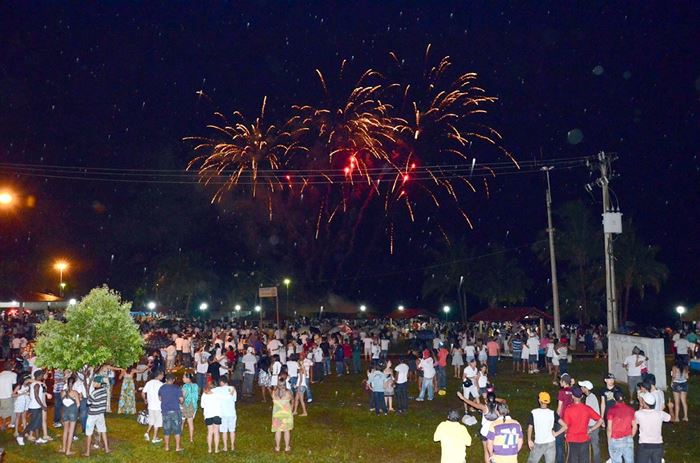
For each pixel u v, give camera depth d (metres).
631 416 12.20
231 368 27.86
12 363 19.91
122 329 18.14
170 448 16.89
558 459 12.73
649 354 24.59
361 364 37.34
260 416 21.83
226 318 73.44
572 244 69.31
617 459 12.15
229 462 15.32
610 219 30.30
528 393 25.09
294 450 16.62
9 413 18.03
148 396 17.81
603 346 43.41
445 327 58.50
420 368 24.08
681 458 15.27
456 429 11.48
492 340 33.34
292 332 39.97
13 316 54.94
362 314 77.69
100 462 15.20
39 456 15.73
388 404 21.92
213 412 16.31
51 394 23.70
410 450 16.56
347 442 17.48
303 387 21.72
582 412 12.04
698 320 47.56
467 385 20.28
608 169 30.84
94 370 17.81
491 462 11.30
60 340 16.94
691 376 29.23
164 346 34.34
